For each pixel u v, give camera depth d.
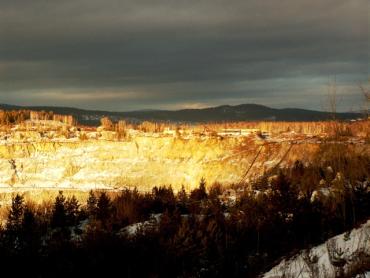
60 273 41.12
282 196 54.19
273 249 41.50
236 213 55.03
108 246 43.50
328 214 39.50
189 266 42.94
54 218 78.75
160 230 49.25
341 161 36.16
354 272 24.83
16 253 43.19
